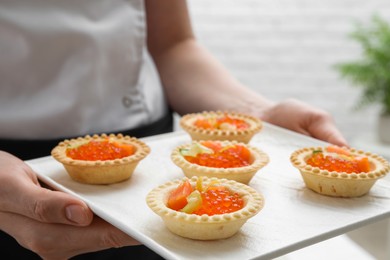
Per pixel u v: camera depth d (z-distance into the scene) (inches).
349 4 55.4
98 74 22.6
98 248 17.2
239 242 16.4
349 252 22.6
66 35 21.9
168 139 23.1
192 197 17.0
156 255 23.1
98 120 22.9
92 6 22.6
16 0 21.6
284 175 20.4
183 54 25.7
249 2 55.3
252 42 56.2
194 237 16.4
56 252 17.4
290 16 55.7
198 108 24.7
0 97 21.9
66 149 20.2
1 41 21.5
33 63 21.9
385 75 45.8
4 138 21.7
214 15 55.6
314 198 18.9
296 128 23.0
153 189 18.0
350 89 57.0
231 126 22.5
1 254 21.3
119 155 20.2
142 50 23.8
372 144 49.3
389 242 30.0
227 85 24.9
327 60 56.6
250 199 17.4
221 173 19.3
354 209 18.2
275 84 57.3
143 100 23.9
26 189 16.8
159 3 25.5
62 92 22.2
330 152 20.5
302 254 22.2
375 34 48.5
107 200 18.5
